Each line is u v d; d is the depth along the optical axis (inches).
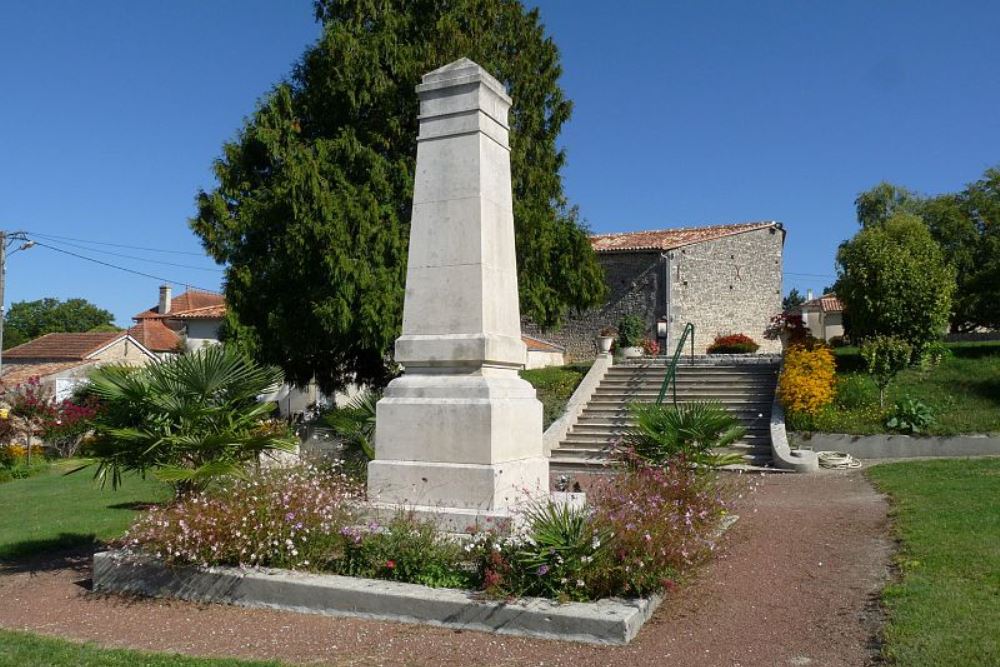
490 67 727.1
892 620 215.3
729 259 1307.8
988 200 1392.7
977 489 405.4
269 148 692.1
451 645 214.4
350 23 724.7
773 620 227.8
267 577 253.0
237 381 316.8
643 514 255.9
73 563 330.3
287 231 661.3
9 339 2361.0
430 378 310.3
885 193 1831.9
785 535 338.0
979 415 609.3
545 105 789.9
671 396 742.5
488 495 287.0
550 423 716.7
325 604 243.4
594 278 789.2
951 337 1397.6
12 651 214.1
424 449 301.7
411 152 718.5
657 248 1176.2
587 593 231.0
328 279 661.3
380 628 229.0
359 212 654.5
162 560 271.3
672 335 1170.6
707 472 369.4
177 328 1814.7
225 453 302.2
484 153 319.0
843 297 730.2
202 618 245.0
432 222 319.3
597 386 796.0
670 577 239.3
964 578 248.5
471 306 307.7
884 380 647.8
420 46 720.3
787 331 804.0
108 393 300.7
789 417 652.1
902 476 481.7
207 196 729.6
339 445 438.9
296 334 677.9
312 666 203.2
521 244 713.6
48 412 923.4
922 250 730.2
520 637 218.8
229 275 704.4
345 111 714.8
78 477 725.9
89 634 235.3
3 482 773.9
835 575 272.4
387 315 643.5
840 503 417.7
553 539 232.2
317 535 271.3
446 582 244.8
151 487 570.6
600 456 650.8
